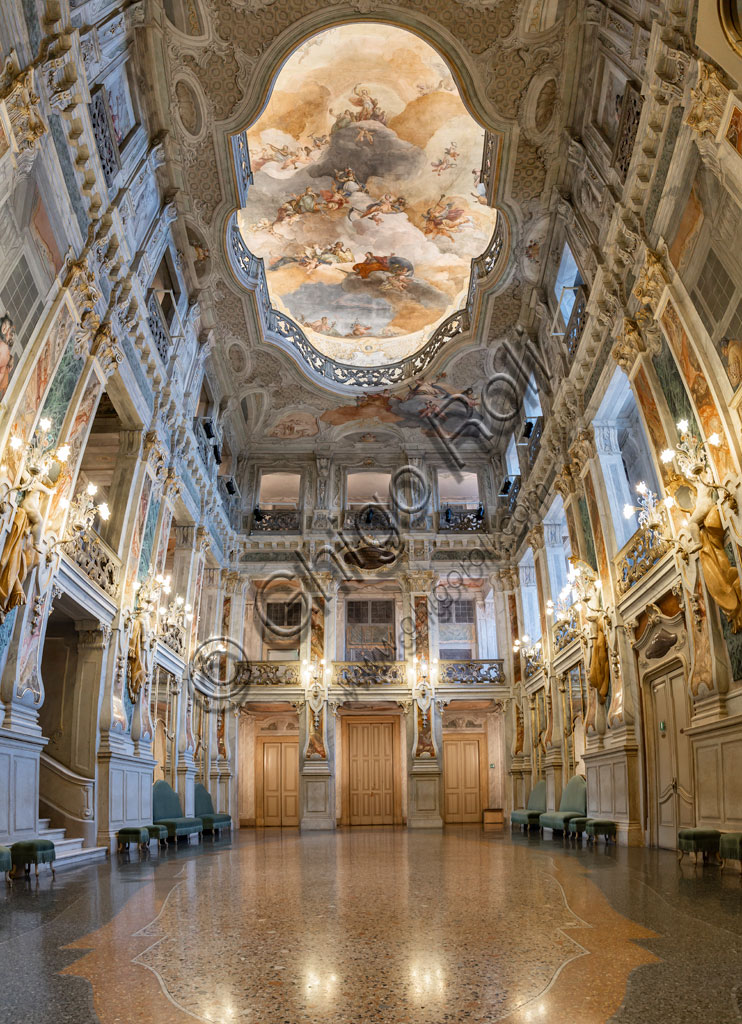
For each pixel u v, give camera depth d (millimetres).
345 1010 2916
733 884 6562
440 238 18172
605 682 13727
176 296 15297
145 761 13219
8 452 8484
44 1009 2994
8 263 8109
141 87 11977
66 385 10117
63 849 9906
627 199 10797
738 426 8492
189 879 7594
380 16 11922
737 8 7176
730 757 8727
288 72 14125
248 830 20844
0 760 8453
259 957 3857
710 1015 2789
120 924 4926
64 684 12125
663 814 11633
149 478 14141
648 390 10945
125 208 11352
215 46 11789
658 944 4047
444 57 12430
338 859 10008
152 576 14461
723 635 9188
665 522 10383
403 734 24094
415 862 9352
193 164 13539
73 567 10688
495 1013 2850
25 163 7980
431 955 3852
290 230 17875
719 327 8688
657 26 8867
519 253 15742
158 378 13961
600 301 12352
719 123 7840
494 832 17250
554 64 12164
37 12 8156
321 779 20984
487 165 14758
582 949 3941
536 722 19953
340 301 20328
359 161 16203
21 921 5121
